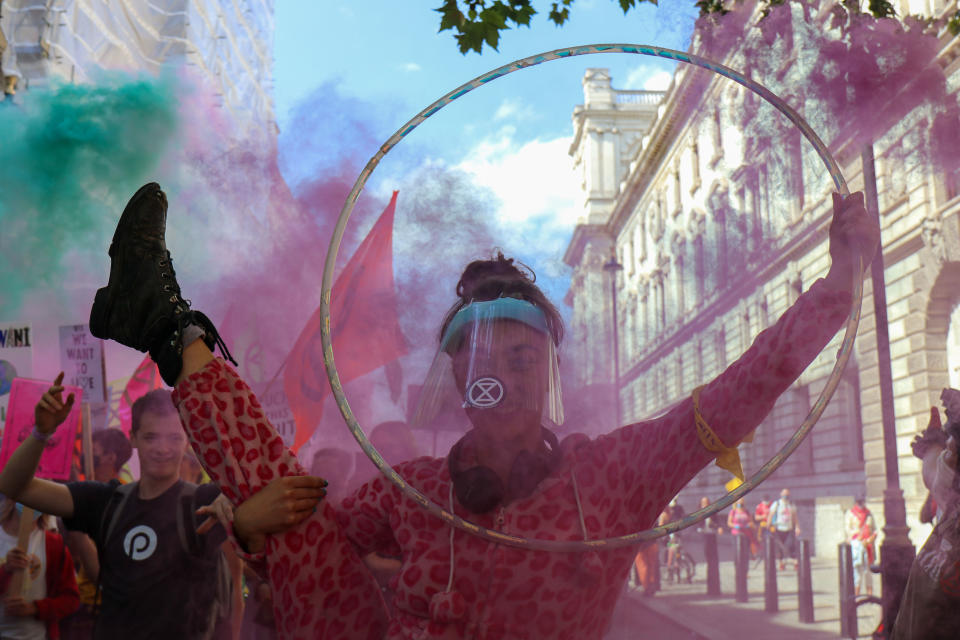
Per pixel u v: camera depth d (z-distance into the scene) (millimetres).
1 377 4008
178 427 2662
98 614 2602
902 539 3975
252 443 1346
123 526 2594
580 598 1239
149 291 1351
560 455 1305
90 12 12164
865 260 1342
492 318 1322
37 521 3283
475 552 1259
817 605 4734
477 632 1221
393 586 1344
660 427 1322
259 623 2723
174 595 2529
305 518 1320
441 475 1329
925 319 8031
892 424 4129
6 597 3141
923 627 2168
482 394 1305
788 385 1277
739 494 1261
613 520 1280
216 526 2566
